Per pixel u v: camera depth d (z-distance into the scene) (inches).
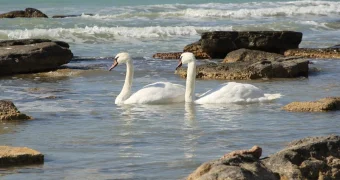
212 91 707.4
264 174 376.8
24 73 949.8
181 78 889.5
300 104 660.7
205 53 1127.6
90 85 839.7
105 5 2094.0
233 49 1122.0
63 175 446.6
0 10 2022.6
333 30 1533.0
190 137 549.6
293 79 873.5
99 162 476.7
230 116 631.8
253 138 542.9
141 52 1183.6
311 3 2065.7
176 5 2001.7
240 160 384.2
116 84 844.0
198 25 1596.9
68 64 1023.6
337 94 756.0
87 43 1327.5
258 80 866.8
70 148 519.5
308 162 397.7
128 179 434.6
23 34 1416.1
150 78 887.1
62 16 1770.4
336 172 398.9
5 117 621.9
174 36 1416.1
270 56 1023.0
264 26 1560.0
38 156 479.2
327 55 1091.3
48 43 993.5
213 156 487.8
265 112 649.6
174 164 467.8
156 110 666.8
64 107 690.8
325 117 620.7
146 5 2027.6
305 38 1364.4
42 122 616.7
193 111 659.4
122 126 595.2
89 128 589.6
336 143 411.2
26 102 722.8
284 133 559.5
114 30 1412.4
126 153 501.0
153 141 538.3
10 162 473.1
